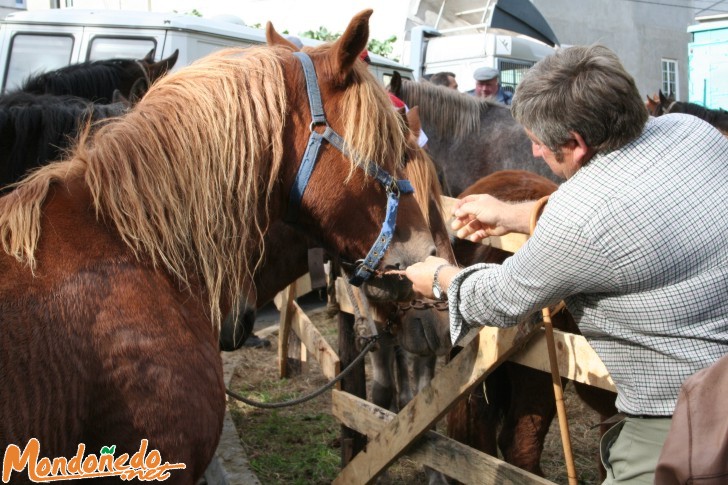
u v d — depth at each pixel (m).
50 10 6.25
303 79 1.77
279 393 4.47
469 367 2.13
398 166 1.87
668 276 1.42
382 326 2.74
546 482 2.00
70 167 1.53
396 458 2.49
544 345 2.13
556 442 3.79
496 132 4.91
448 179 5.04
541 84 1.49
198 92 1.65
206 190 1.59
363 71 1.82
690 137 1.50
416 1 11.55
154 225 1.52
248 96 1.69
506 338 2.01
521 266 1.52
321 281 2.60
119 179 1.50
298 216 1.84
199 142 1.60
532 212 1.86
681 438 1.31
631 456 1.56
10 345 1.25
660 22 17.83
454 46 10.02
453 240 2.77
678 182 1.43
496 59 9.61
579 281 1.47
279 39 2.04
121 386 1.35
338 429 3.94
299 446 3.72
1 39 6.23
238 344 2.42
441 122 4.95
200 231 1.58
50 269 1.35
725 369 1.32
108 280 1.40
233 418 4.06
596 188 1.44
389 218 1.83
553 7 15.66
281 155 1.72
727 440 1.25
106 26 5.99
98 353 1.34
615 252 1.41
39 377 1.27
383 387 3.36
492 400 2.68
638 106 1.44
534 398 2.50
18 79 6.15
